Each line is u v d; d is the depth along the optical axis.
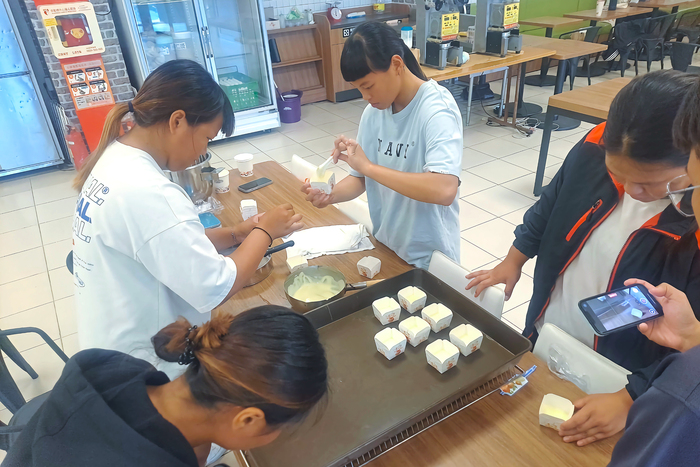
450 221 1.58
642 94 0.72
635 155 0.74
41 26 3.69
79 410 0.61
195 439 0.66
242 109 4.87
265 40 4.68
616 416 0.91
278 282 1.48
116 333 1.01
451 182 1.29
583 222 1.12
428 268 1.55
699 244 0.88
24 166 4.19
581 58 7.09
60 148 4.31
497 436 0.95
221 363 0.60
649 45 5.76
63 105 3.97
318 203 1.57
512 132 4.77
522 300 2.47
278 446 0.92
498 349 1.13
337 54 5.64
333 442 0.92
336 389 1.04
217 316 0.69
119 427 0.59
